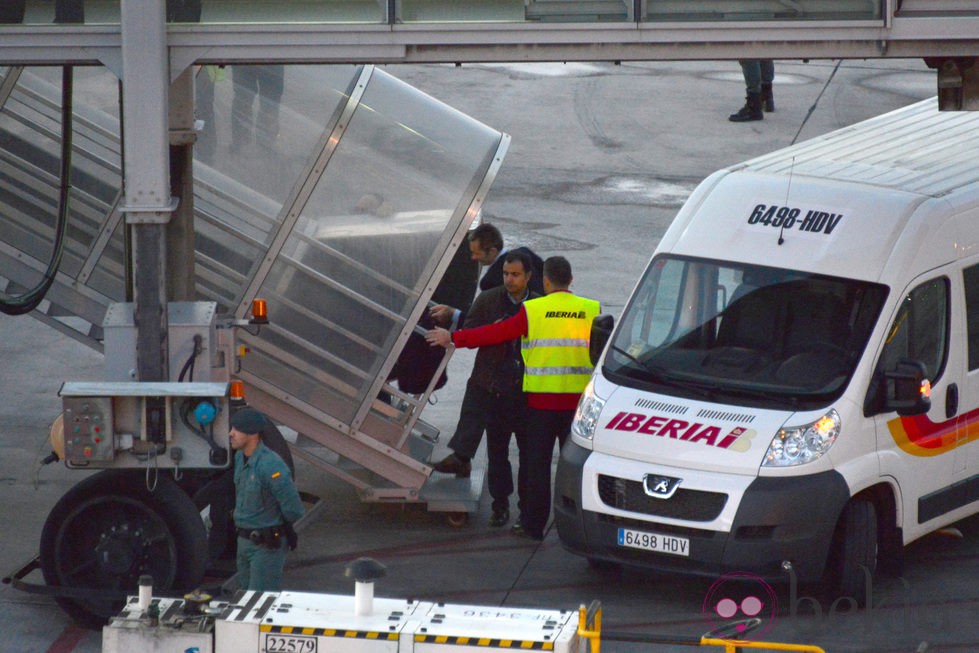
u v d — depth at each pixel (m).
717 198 37.31
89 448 29.72
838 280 34.44
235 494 33.25
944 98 31.72
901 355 34.25
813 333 34.09
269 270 36.81
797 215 35.94
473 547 37.44
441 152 37.88
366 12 30.16
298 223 36.97
